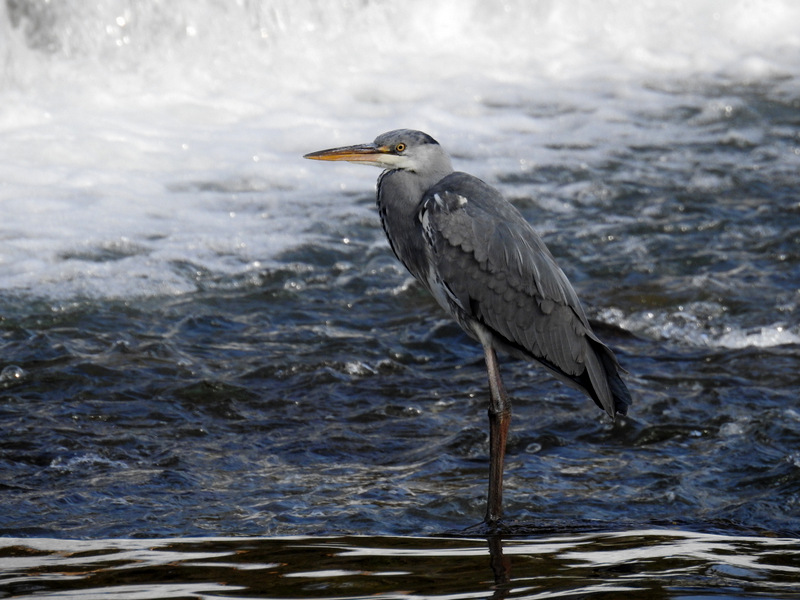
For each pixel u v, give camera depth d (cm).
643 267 1435
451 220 876
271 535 762
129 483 870
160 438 970
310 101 2011
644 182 1734
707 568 677
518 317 870
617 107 2062
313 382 1112
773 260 1464
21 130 1781
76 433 971
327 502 835
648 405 1051
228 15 2191
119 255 1412
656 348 1223
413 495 853
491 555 710
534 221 1580
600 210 1627
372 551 720
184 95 1997
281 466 918
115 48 2102
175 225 1516
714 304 1327
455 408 1066
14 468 895
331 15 2289
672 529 783
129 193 1602
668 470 908
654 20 2483
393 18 2341
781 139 1930
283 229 1533
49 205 1536
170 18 2145
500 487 813
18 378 1080
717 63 2303
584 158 1822
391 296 1368
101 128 1822
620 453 955
